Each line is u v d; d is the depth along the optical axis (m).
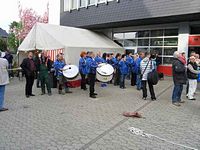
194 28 17.66
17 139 5.57
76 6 23.34
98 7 21.06
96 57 13.83
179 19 16.84
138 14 17.78
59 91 11.63
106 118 7.39
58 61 11.63
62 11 25.03
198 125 6.86
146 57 10.19
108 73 11.15
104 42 19.66
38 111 8.17
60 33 16.39
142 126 6.68
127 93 11.95
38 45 15.52
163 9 16.19
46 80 11.12
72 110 8.34
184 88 13.66
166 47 19.09
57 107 8.77
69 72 11.48
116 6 19.45
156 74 10.02
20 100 9.97
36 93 11.67
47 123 6.83
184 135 6.04
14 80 16.78
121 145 5.32
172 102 9.57
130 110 8.44
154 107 8.93
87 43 17.06
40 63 11.52
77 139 5.61
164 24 19.00
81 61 12.80
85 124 6.76
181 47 17.92
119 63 13.66
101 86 14.23
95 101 9.91
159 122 7.08
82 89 13.02
